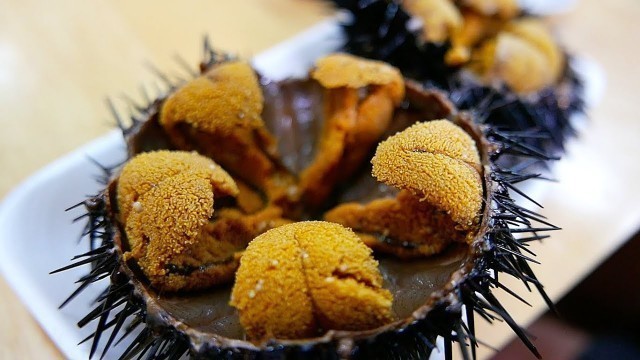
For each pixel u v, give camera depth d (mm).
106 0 217
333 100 150
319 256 117
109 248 130
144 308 123
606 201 183
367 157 152
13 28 208
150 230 127
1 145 185
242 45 211
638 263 176
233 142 146
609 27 222
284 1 225
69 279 152
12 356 154
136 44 207
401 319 119
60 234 160
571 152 192
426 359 126
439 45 181
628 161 192
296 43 199
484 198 130
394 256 139
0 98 193
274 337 115
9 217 157
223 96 142
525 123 181
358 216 141
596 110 203
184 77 198
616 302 171
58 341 141
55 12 212
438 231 135
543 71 184
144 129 147
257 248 120
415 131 134
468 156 132
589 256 172
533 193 168
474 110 160
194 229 128
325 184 151
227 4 223
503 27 192
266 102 158
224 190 135
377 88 148
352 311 116
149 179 131
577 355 163
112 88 197
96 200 134
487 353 155
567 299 169
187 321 125
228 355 115
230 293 134
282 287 116
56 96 195
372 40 190
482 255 125
